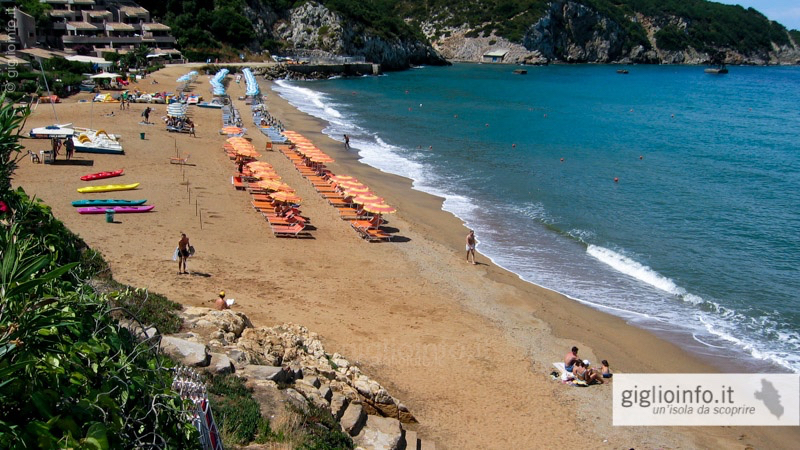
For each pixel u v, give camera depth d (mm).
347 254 27531
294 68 123500
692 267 28062
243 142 42719
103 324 7805
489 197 39094
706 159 53125
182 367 10492
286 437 10609
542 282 26172
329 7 149750
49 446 5590
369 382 15445
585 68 194625
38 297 6496
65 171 35094
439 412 15984
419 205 36781
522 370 18922
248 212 31578
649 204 38219
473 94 104688
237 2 137125
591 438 15766
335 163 46938
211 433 8570
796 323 22859
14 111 8438
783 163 51969
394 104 86750
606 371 18953
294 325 18250
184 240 22281
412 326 21031
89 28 100250
